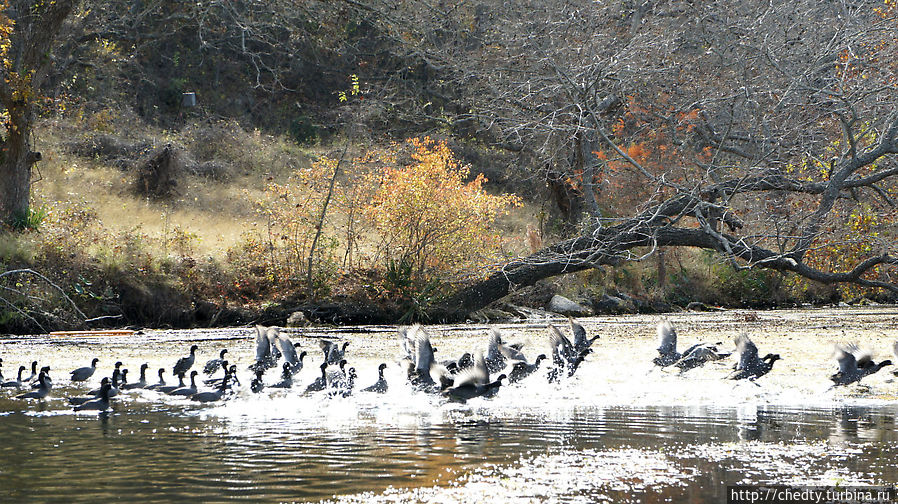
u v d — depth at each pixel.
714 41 28.48
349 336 23.52
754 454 9.33
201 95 48.72
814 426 10.90
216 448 9.65
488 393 12.54
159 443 9.91
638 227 23.41
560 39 31.88
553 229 38.34
